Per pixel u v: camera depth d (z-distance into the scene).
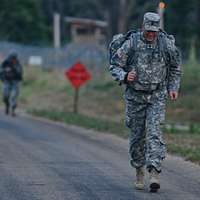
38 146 35.47
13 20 144.50
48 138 39.75
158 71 22.89
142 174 23.59
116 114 65.94
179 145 35.41
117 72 22.91
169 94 23.31
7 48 112.56
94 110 68.88
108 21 142.38
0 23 144.50
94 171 27.20
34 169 27.59
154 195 22.58
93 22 152.25
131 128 23.34
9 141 37.75
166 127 48.31
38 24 148.62
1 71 58.62
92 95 77.00
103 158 31.03
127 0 127.88
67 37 166.75
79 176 26.02
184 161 30.67
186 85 71.56
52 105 74.31
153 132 22.78
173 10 119.00
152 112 22.91
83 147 35.41
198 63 89.69
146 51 22.84
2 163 29.16
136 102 23.08
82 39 151.75
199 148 34.03
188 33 119.12
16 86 58.47
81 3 174.88
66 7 174.25
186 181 25.44
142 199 21.92
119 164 29.19
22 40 145.25
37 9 149.62
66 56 104.31
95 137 40.91
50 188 23.64
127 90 23.20
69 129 46.16
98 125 46.47
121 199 21.89
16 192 22.97
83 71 59.94
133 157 23.48
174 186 24.34
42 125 49.06
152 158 22.70
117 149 34.81
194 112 62.19
